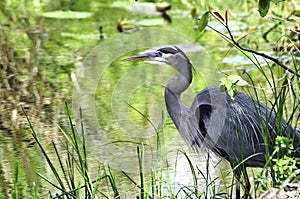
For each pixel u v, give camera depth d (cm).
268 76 1429
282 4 1606
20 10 2081
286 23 1631
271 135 960
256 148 1005
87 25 1900
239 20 1850
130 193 959
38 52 1652
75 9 2091
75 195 882
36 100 1342
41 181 998
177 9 2077
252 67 1493
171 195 873
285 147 881
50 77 1470
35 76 1478
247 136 1008
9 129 1203
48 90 1393
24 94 1377
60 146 1123
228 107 1023
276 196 784
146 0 2147
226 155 1045
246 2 1880
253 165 1022
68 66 1537
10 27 1889
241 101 1029
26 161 1070
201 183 988
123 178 1009
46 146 1126
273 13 1599
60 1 2205
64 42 1731
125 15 2009
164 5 1997
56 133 1177
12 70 1524
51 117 1252
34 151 1108
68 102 1320
